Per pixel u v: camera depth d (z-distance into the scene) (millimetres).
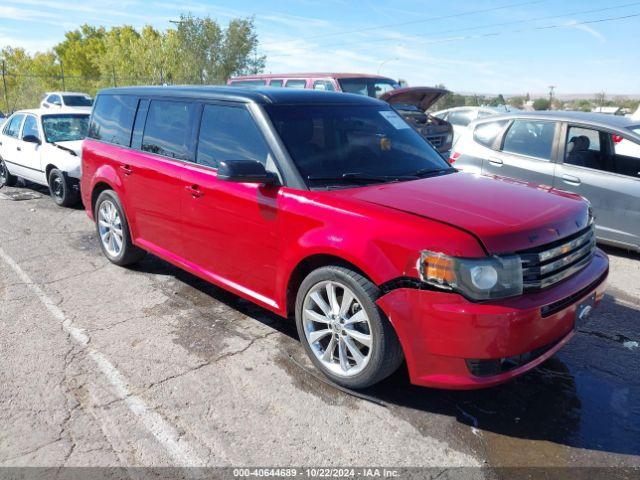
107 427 3002
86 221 7840
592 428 3047
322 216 3277
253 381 3471
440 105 39125
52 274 5473
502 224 2914
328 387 3412
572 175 6316
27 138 9102
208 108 4328
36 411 3137
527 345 2814
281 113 3908
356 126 4172
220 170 3453
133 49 46281
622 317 4574
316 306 3502
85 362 3688
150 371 3580
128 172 5055
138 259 5602
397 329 2934
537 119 6750
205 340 4023
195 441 2896
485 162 7082
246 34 43281
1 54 55281
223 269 4152
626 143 6410
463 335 2746
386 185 3574
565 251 3082
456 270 2746
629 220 5961
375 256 2977
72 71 64625
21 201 9266
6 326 4234
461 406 3236
